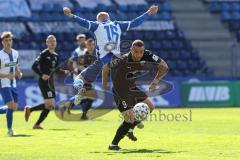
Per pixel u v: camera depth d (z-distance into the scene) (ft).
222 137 128.36
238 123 170.81
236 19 337.72
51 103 151.64
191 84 260.83
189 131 144.15
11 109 132.87
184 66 306.14
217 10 338.34
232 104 265.34
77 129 148.66
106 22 125.18
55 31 304.71
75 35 305.94
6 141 118.11
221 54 318.45
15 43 292.61
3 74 133.49
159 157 93.40
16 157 93.30
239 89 267.39
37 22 306.14
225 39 327.88
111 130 146.10
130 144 114.01
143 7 330.34
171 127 155.84
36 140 120.26
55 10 313.53
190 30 326.85
